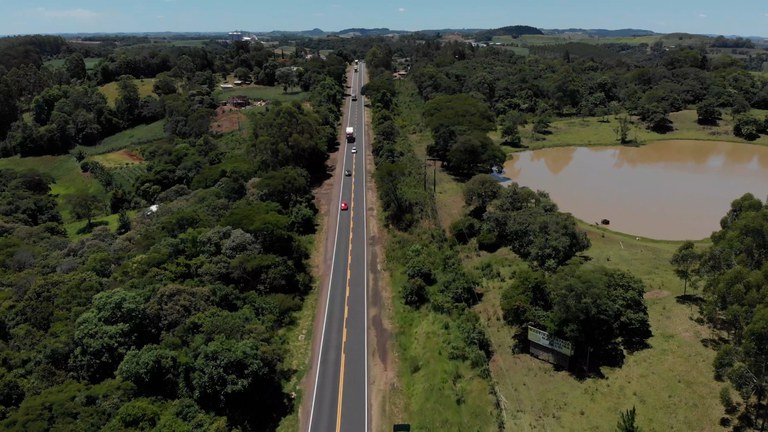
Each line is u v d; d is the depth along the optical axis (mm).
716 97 162625
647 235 79375
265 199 85500
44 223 101562
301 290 67938
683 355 47688
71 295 55812
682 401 42875
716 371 40531
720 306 44312
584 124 156750
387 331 59656
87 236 87625
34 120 165875
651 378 45812
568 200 95500
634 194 98750
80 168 136750
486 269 68500
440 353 53000
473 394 47156
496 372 49906
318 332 59719
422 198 89938
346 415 47375
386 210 90312
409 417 46719
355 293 67625
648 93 164625
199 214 77750
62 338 48000
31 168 134625
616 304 48844
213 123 154000
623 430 37375
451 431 43938
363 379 52000
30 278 64188
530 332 50438
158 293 52281
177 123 154125
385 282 70000
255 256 64812
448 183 103562
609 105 175125
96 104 166875
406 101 183125
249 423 45656
